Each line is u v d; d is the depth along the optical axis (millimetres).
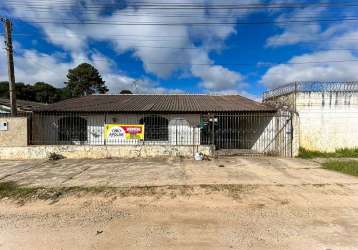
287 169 10992
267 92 20250
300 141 15594
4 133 13531
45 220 5922
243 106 17656
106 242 4855
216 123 17797
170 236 5078
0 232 5312
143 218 5984
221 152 16188
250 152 16406
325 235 5066
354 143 15797
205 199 7238
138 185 8570
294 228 5383
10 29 14688
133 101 19984
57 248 4652
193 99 21438
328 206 6641
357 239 4906
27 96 52156
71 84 60875
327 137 15664
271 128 16438
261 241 4848
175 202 7031
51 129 16969
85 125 17156
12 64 14805
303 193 7688
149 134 17141
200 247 4648
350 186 8344
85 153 13695
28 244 4801
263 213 6207
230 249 4570
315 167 11430
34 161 12953
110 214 6242
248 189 8078
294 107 15664
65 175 10008
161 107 17328
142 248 4629
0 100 23953
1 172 10562
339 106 15742
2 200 7336
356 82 15773
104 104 18484
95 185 8609
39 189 8180
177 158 13609
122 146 13773
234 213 6223
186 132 17188
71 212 6410
